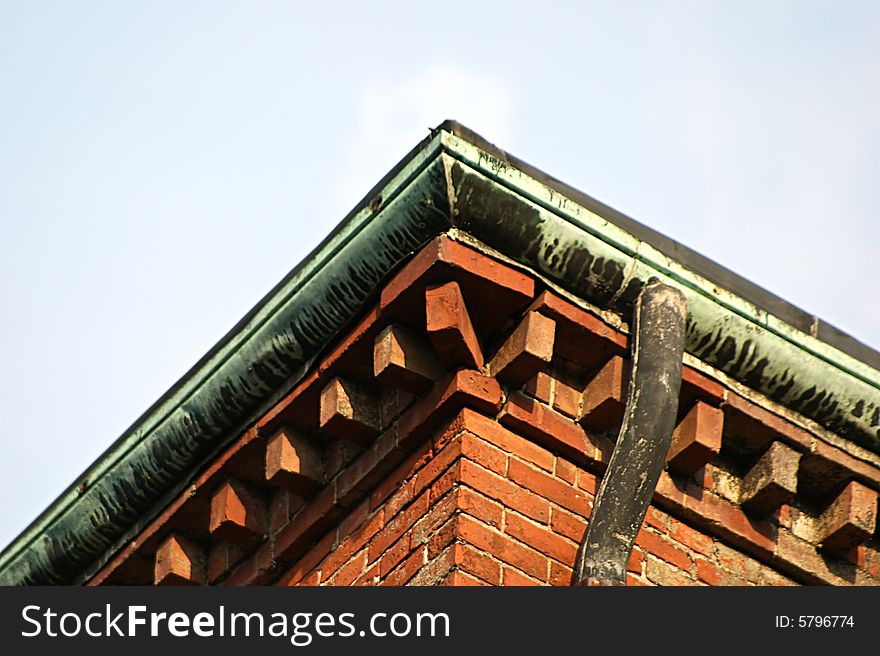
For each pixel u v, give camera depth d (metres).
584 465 14.20
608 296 14.18
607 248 14.05
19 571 16.91
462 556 13.27
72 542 16.45
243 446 15.04
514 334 13.88
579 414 14.24
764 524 14.98
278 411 14.80
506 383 13.98
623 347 14.17
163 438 15.48
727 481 14.95
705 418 14.53
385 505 14.24
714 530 14.75
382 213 13.86
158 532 15.80
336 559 14.50
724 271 14.66
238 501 15.23
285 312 14.51
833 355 14.94
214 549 15.75
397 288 13.84
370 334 14.12
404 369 13.88
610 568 13.24
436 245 13.66
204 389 15.10
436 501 13.70
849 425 15.16
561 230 13.84
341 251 14.11
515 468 13.84
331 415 14.32
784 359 14.79
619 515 13.41
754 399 14.84
